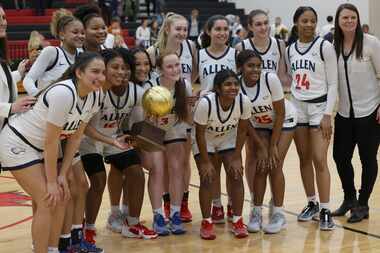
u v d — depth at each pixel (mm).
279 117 4668
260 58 4625
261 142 4727
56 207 3818
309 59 4797
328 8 17344
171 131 4777
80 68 3643
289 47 4973
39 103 3639
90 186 4418
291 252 4316
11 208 5680
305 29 4781
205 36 5059
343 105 4949
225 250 4395
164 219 4805
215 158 4797
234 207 4695
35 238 3725
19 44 15406
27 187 3707
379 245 4426
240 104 4504
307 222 5039
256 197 4824
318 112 4809
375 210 5340
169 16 5016
